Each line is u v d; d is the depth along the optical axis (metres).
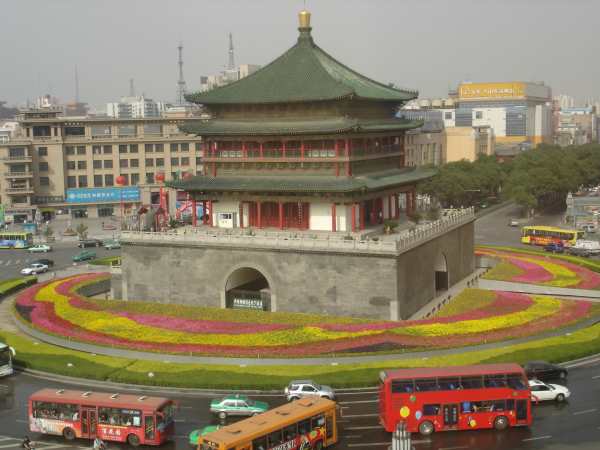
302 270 110.00
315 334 96.50
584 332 96.94
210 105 124.94
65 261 174.38
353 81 130.12
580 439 66.25
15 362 89.38
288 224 122.06
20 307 115.25
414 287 112.62
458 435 68.00
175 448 66.56
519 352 88.06
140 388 81.38
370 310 106.44
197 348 92.75
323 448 65.62
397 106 139.75
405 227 130.12
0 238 197.25
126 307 116.75
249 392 79.44
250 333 98.50
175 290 119.06
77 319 107.50
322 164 118.50
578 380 81.62
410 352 89.56
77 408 68.94
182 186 122.69
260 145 121.94
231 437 59.31
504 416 68.88
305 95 116.56
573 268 139.75
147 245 120.25
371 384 79.94
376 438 67.56
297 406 65.94
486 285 130.00
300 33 130.88
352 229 117.00
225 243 114.38
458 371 69.44
